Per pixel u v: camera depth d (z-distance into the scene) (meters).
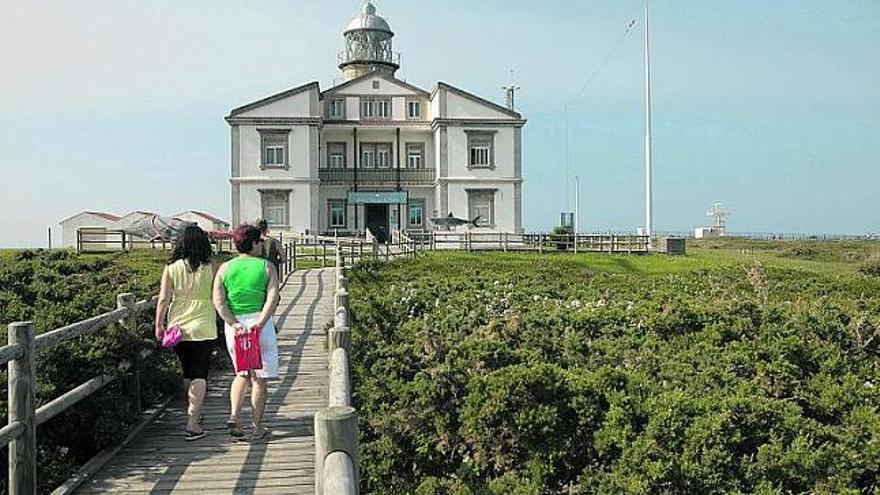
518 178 51.88
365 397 8.45
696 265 33.31
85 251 34.41
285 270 24.25
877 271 31.80
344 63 60.88
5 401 7.44
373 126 52.66
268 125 50.31
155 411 9.18
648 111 41.72
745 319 10.75
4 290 11.38
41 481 7.02
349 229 52.44
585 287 18.41
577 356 9.69
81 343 8.13
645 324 11.05
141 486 7.02
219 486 7.00
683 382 8.76
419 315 13.40
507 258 34.19
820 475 6.86
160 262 26.44
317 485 4.29
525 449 7.29
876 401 8.44
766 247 56.97
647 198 41.50
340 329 7.38
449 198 51.53
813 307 12.12
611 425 7.17
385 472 7.53
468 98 51.53
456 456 7.64
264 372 8.20
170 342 8.10
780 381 8.90
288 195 50.56
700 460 6.81
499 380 7.53
